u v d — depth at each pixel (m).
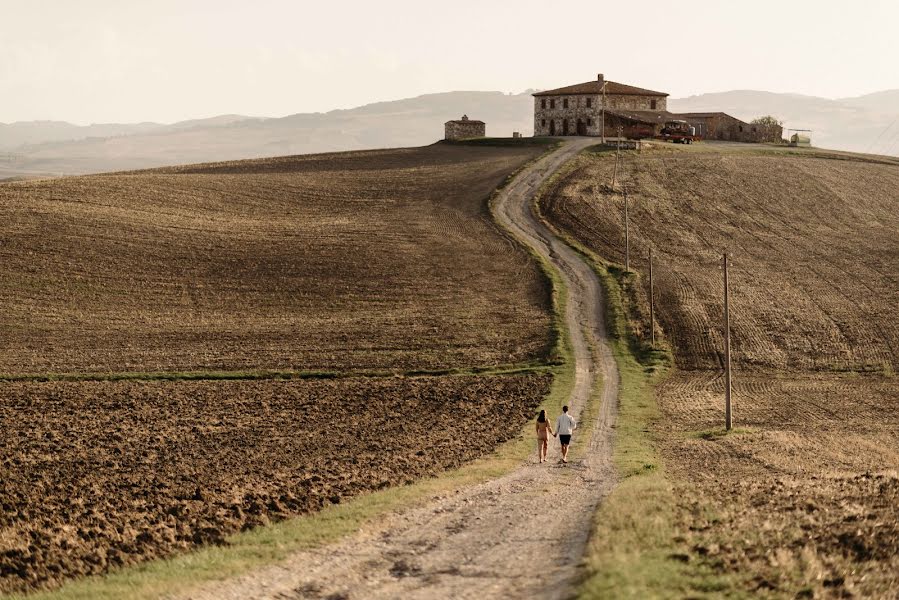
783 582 22.55
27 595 26.48
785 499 34.06
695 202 155.88
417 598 23.84
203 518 37.94
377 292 112.75
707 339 97.31
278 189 162.50
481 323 102.00
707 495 36.16
